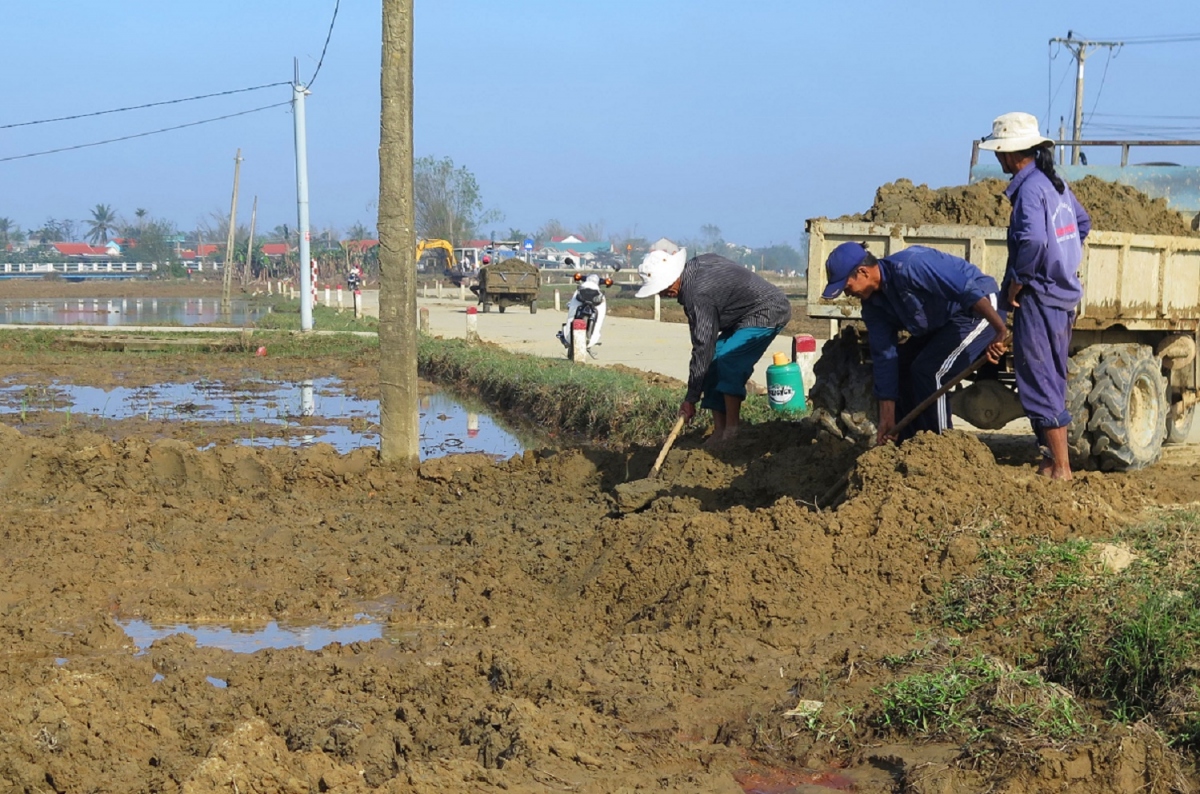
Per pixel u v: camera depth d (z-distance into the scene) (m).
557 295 39.56
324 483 9.51
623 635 5.64
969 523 6.12
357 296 37.00
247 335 25.23
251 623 6.49
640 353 20.58
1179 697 4.47
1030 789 4.07
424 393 17.83
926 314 7.29
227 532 8.07
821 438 8.76
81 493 9.11
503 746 4.41
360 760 4.39
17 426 13.70
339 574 7.23
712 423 10.57
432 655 5.74
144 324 35.09
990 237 8.00
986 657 4.93
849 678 4.96
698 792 4.13
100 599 6.80
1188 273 9.55
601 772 4.31
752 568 5.93
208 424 13.96
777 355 11.30
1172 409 10.20
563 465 9.29
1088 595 5.34
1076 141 12.03
